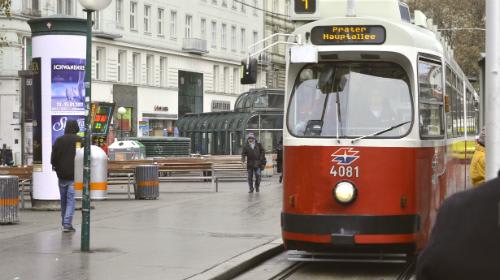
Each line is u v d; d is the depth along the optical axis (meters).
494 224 3.21
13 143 60.97
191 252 14.21
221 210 22.52
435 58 14.14
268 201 25.86
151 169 26.55
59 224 18.44
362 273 13.18
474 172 13.42
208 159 41.38
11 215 18.39
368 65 12.99
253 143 30.97
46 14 62.12
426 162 13.15
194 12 80.12
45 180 21.58
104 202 25.20
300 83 13.17
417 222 12.62
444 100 14.87
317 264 14.19
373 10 14.04
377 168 12.46
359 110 12.81
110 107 39.47
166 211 22.08
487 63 11.44
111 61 68.12
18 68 60.81
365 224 12.34
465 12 71.94
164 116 75.19
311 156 12.66
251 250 14.52
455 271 3.24
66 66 21.33
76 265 12.58
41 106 21.45
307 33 13.08
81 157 23.47
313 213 12.57
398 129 12.66
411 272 13.27
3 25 53.81
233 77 88.44
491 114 11.37
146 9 73.31
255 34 92.31
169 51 75.94
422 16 15.70
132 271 12.08
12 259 13.10
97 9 13.88
